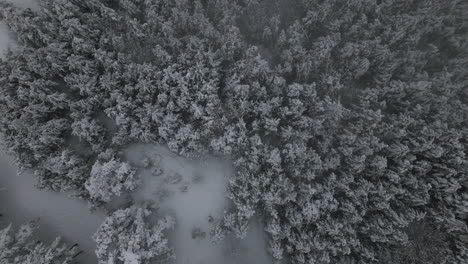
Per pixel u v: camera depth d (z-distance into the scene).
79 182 23.39
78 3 24.61
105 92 23.42
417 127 23.81
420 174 23.19
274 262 24.30
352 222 22.41
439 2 25.00
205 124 22.88
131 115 23.45
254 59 22.98
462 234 22.88
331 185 22.91
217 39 24.02
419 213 22.95
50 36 23.97
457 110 24.06
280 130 24.12
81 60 23.20
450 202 22.47
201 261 24.88
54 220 24.95
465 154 23.19
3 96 23.09
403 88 23.88
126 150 25.03
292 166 23.00
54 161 22.38
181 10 24.14
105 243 20.88
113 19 23.81
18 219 24.72
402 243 22.66
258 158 23.34
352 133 23.64
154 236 21.73
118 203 24.53
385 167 22.73
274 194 22.28
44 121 23.59
